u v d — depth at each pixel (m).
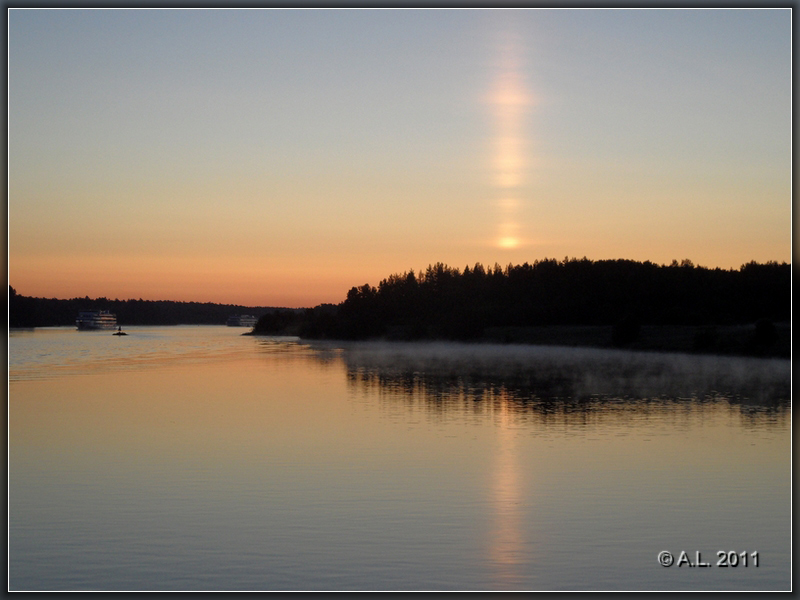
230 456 23.42
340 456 23.38
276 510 17.50
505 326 130.12
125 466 22.05
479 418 31.28
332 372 57.31
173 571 13.98
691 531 16.23
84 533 15.92
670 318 114.06
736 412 33.16
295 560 14.47
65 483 20.00
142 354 87.75
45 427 29.17
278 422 30.33
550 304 138.75
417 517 17.00
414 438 26.52
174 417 31.94
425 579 13.67
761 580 13.86
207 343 131.00
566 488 19.45
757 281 127.31
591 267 152.38
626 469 21.58
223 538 15.61
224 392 42.28
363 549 15.02
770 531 16.30
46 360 73.81
